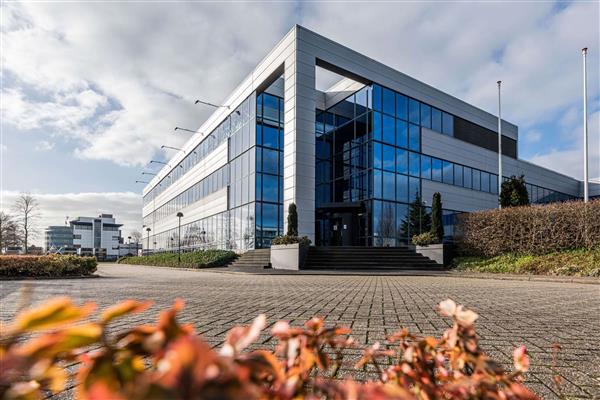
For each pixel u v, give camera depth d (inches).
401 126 1013.2
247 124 1040.2
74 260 633.6
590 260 543.2
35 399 19.1
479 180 1237.7
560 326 192.1
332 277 562.3
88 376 20.0
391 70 1008.2
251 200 986.1
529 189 1470.2
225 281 498.9
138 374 20.1
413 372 34.5
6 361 15.8
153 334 19.4
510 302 282.2
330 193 1061.1
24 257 597.6
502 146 1358.3
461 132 1194.6
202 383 13.0
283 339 33.3
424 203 1037.8
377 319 208.8
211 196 1283.2
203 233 1346.0
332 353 139.0
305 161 861.8
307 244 771.4
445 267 718.5
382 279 516.4
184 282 486.3
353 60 939.3
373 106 956.0
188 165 1562.5
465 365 36.8
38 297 318.3
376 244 908.0
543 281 484.1
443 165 1119.0
